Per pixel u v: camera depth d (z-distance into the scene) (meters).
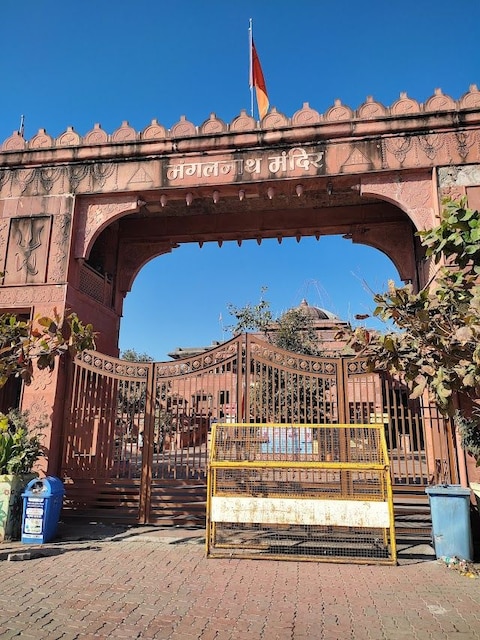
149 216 11.97
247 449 6.73
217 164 9.25
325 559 6.15
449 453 7.65
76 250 9.50
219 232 11.68
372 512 6.11
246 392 8.02
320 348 21.20
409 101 8.78
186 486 8.20
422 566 6.06
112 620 4.38
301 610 4.64
